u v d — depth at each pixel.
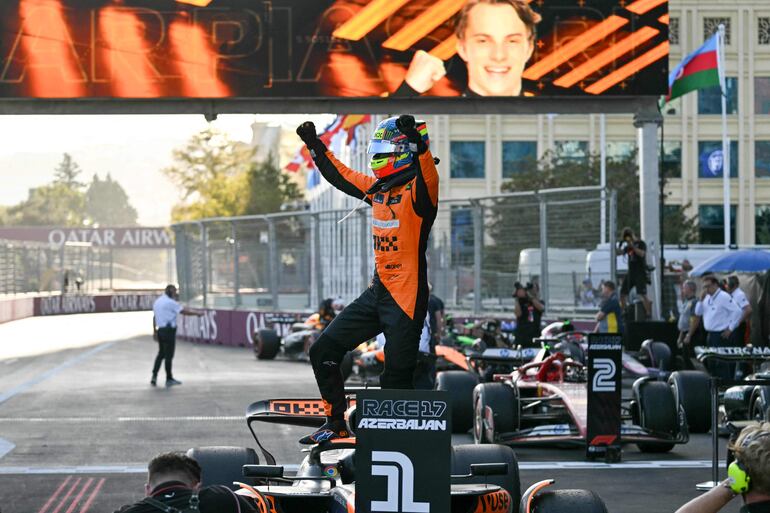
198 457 8.80
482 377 21.00
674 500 11.73
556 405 16.00
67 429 17.39
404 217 6.77
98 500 11.91
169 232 112.69
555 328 19.19
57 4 24.28
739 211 68.56
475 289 29.81
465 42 24.69
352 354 23.42
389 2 24.62
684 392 16.08
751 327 24.30
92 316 68.00
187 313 28.38
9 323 57.22
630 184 58.47
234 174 113.50
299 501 7.78
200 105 24.98
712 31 67.38
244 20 24.52
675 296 31.06
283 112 25.08
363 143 54.44
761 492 4.84
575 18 24.88
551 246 27.84
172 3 24.42
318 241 35.72
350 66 24.59
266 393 22.84
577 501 7.37
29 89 24.30
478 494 7.31
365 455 5.94
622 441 14.33
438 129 65.38
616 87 24.97
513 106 25.34
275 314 37.22
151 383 24.62
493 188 65.56
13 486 12.65
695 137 68.44
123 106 24.95
